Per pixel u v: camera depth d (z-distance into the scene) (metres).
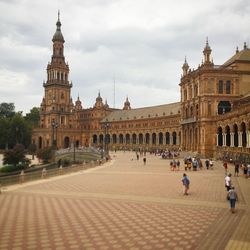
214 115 95.06
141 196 33.19
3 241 19.06
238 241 18.97
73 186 40.12
